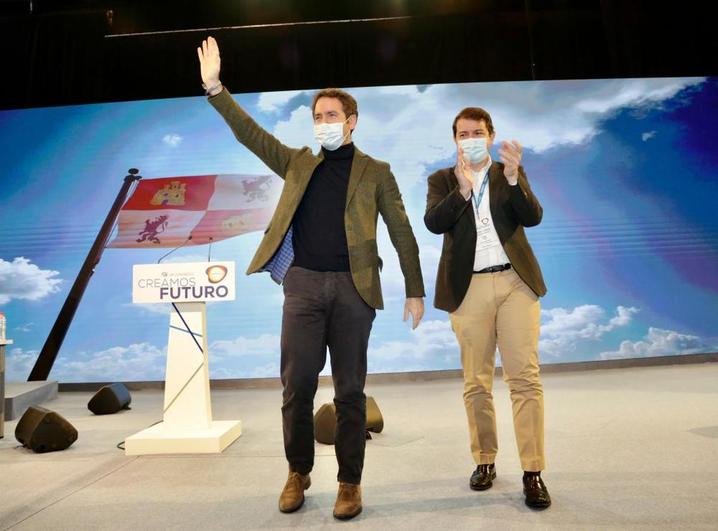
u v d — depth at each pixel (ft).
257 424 10.60
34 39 18.53
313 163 5.98
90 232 17.39
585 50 18.29
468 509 5.51
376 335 16.84
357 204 5.81
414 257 6.14
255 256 5.81
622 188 17.63
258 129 6.16
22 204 17.53
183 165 17.75
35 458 8.34
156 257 17.24
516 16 18.38
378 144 17.71
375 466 7.26
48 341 16.88
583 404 11.26
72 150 17.81
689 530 4.82
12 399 12.52
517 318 5.91
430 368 16.74
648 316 17.12
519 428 5.82
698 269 17.33
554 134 17.79
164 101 18.06
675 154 17.80
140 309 16.99
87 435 10.07
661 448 7.57
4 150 17.78
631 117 17.90
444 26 18.35
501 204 6.10
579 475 6.51
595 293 17.19
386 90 17.92
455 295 6.13
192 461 7.82
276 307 17.02
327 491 6.26
